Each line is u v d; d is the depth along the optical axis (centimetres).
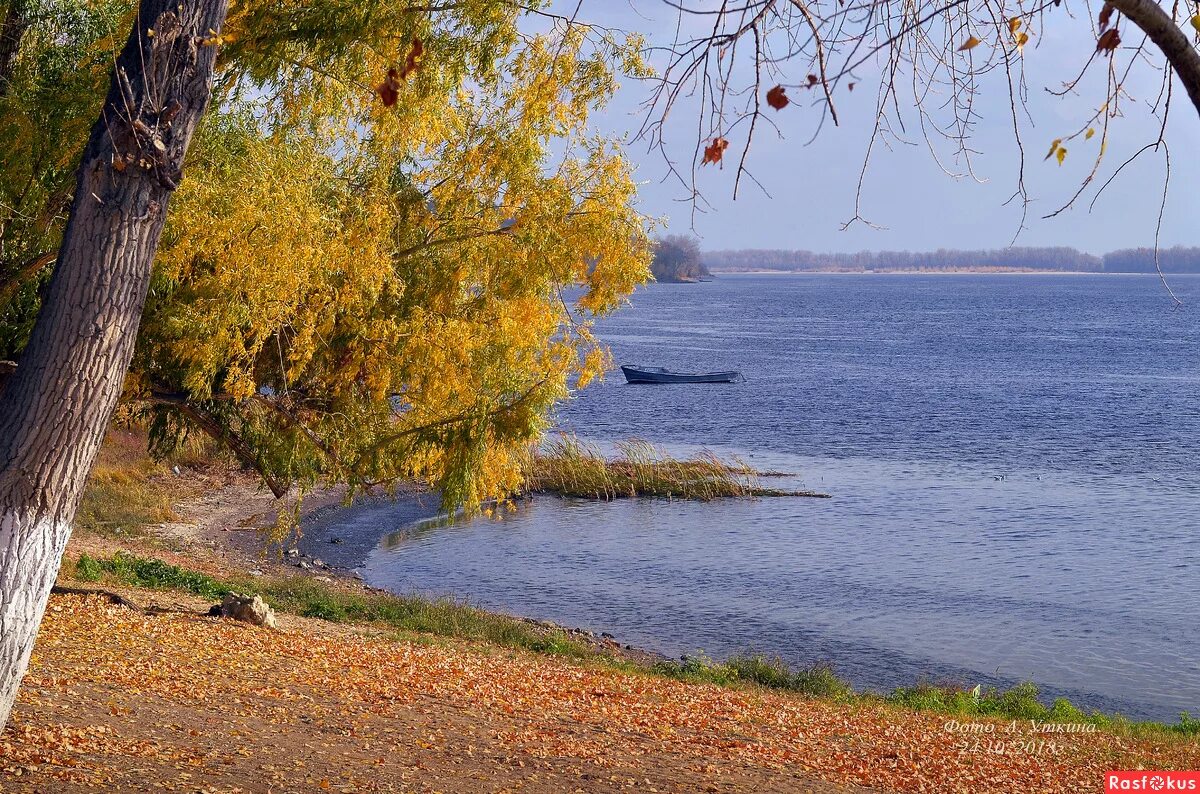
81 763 765
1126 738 1505
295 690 1236
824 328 14875
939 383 8181
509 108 1323
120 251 446
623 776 983
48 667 1130
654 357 10194
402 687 1355
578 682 1614
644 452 4556
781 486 4259
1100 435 5709
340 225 1237
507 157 1323
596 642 2280
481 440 1345
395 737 1053
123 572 2094
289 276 1138
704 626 2470
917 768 1157
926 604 2680
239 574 2539
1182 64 301
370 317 1299
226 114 1160
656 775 1002
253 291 1127
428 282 1375
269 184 1141
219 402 1312
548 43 1273
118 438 3825
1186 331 14525
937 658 2262
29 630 437
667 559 3103
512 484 1427
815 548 3269
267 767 848
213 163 1132
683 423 6047
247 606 1766
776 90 324
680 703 1516
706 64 339
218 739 932
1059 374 8906
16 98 1074
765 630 2447
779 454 5034
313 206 1184
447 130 1327
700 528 3534
